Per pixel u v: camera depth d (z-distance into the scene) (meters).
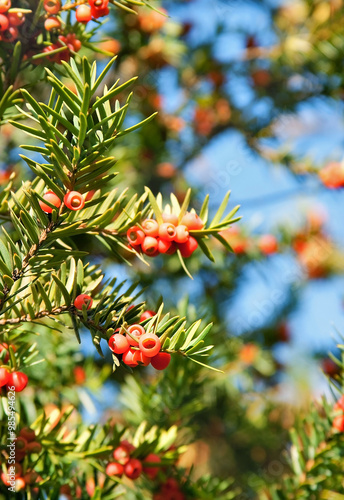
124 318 0.58
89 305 0.57
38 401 0.77
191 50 1.42
